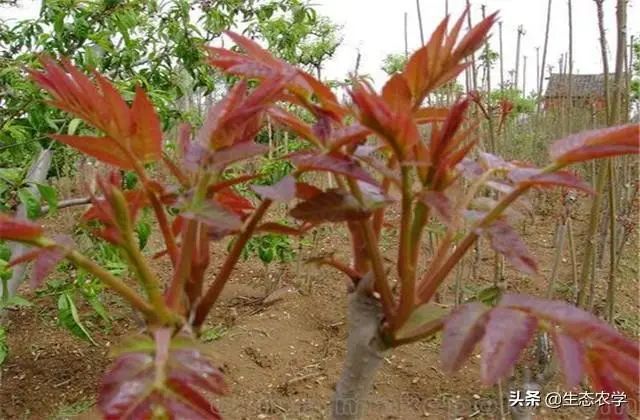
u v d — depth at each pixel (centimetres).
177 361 54
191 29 277
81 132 208
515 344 53
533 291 339
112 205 62
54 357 291
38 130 203
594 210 194
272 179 227
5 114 208
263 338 304
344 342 307
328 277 383
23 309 327
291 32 342
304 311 336
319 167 68
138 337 57
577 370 52
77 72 67
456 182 81
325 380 274
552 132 542
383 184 84
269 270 393
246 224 75
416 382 273
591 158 68
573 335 54
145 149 71
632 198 331
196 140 72
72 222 336
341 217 71
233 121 68
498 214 71
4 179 181
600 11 187
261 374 276
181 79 293
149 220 224
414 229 70
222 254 402
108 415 50
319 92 78
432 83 78
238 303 350
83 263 61
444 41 76
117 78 250
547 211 464
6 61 210
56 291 226
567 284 345
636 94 531
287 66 81
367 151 78
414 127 65
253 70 76
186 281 71
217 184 73
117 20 232
